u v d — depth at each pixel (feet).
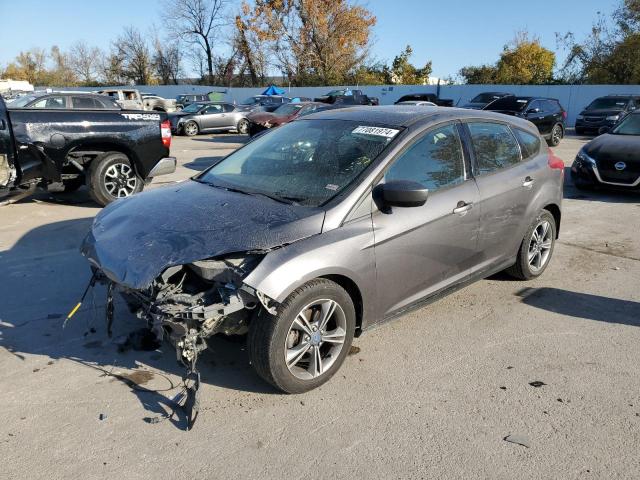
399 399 10.89
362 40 150.92
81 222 23.57
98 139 25.86
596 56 123.03
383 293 11.90
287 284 9.96
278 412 10.39
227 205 11.59
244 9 151.53
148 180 28.19
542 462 9.12
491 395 11.07
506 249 15.46
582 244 21.52
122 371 11.71
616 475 8.84
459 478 8.76
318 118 14.82
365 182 11.62
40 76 222.69
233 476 8.75
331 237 10.80
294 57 151.12
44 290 15.96
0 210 25.71
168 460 9.08
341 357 11.41
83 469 8.84
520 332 13.87
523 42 154.20
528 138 16.61
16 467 8.84
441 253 13.05
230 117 81.25
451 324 14.25
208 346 12.70
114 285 11.37
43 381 11.28
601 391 11.26
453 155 13.70
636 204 28.71
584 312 15.11
